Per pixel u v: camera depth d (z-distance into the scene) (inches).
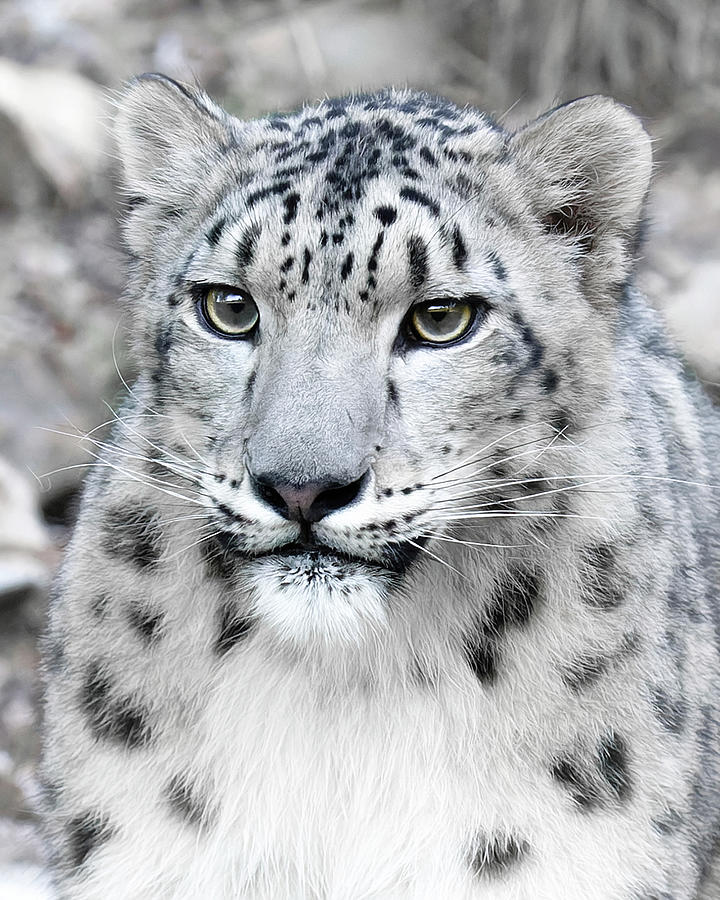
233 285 299.0
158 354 316.5
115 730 325.7
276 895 333.4
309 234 289.4
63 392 717.9
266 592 295.3
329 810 327.6
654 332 374.3
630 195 323.0
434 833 323.9
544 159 322.3
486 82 925.2
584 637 316.8
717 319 648.4
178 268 312.3
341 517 284.4
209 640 323.6
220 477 297.7
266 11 995.9
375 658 320.2
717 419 419.8
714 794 347.3
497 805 321.1
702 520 368.5
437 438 296.5
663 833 323.3
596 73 926.4
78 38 948.0
